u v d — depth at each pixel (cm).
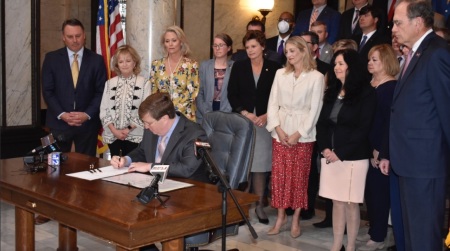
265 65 492
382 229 429
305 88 442
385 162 389
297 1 927
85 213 254
